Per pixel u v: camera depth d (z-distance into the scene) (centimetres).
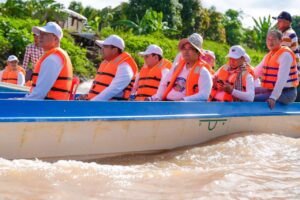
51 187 322
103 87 541
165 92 582
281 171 413
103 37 2353
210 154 498
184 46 554
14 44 1691
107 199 307
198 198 318
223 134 582
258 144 543
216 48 3180
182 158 482
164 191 334
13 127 398
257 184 361
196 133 549
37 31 473
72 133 437
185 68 573
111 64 541
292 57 647
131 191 329
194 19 4275
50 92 459
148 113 493
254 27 3709
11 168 361
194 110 539
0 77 970
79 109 440
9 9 2178
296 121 684
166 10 3872
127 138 482
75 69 1791
